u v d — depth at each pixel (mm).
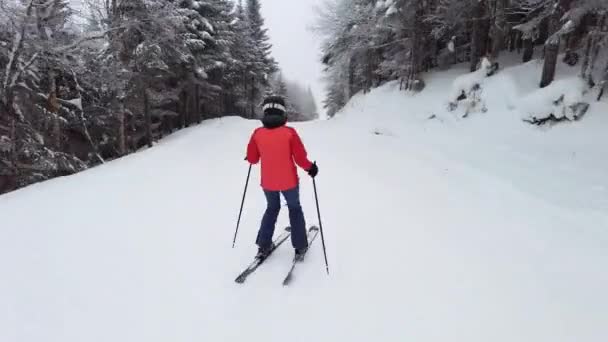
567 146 9391
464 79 14273
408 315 2971
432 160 10047
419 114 16094
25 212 5309
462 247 4344
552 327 2920
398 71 20156
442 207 5930
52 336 2654
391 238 4500
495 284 3518
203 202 5777
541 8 13844
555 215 5793
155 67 18156
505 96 12531
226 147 12078
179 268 3627
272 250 3939
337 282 3420
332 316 2924
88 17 12883
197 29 24484
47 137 12914
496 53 14133
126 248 4062
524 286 3521
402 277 3561
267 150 3502
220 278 3447
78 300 3082
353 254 4016
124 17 14133
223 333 2705
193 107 28156
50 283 3340
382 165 9227
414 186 7238
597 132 9305
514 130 11273
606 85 10477
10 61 10531
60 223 4832
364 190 6711
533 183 7645
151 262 3744
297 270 3623
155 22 14805
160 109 24016
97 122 16500
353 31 22000
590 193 6844
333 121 22094
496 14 13461
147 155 10328
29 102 11734
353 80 29672
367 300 3152
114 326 2768
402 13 17781
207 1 25250
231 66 29906
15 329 2719
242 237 4402
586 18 11938
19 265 3670
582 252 4406
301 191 6562
